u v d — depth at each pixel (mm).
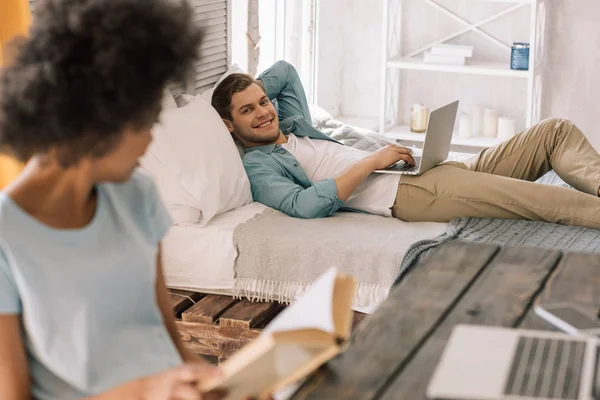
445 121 2859
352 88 5098
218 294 2658
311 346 1068
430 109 4883
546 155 3037
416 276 1554
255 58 3900
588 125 4586
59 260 1218
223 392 1151
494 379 1112
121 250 1292
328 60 4941
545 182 3160
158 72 1151
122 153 1207
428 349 1234
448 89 4828
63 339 1231
